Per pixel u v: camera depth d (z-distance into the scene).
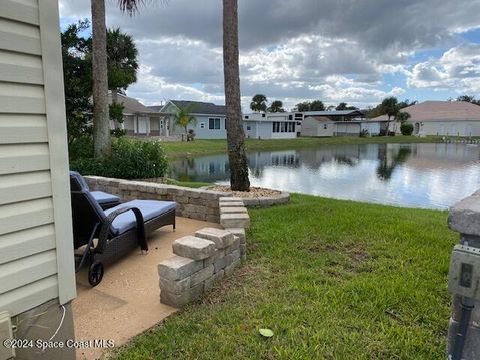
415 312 2.28
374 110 53.09
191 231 4.34
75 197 2.75
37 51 1.46
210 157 20.05
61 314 1.65
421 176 13.22
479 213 1.16
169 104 31.92
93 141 8.58
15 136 1.41
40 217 1.52
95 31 7.92
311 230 4.09
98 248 2.76
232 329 2.10
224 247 2.81
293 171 14.73
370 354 1.87
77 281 2.83
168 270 2.39
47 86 1.50
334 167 16.11
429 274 2.85
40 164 1.50
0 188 1.37
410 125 45.22
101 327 2.16
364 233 3.98
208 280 2.65
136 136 27.73
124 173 8.05
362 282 2.67
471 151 25.25
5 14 1.34
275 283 2.74
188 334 2.07
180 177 12.88
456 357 1.27
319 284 2.70
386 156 21.55
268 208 5.46
